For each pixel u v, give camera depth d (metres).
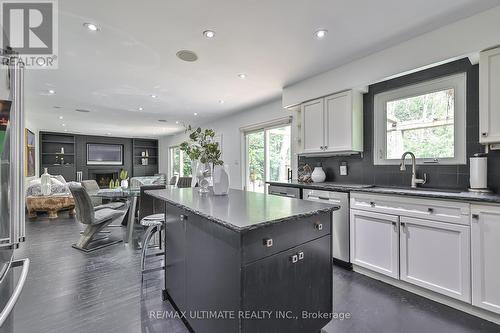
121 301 2.04
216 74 3.17
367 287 2.26
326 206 1.59
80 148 8.93
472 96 2.27
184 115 5.66
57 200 5.30
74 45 2.39
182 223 1.78
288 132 4.41
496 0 1.80
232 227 1.12
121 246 3.50
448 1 1.81
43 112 5.20
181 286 1.80
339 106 3.04
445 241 1.93
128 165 9.96
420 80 2.61
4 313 0.87
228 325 1.25
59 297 2.10
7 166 1.13
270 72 3.14
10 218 1.14
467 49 2.01
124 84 3.49
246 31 2.19
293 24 2.09
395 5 1.85
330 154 3.41
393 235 2.24
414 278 2.10
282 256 1.34
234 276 1.21
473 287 1.79
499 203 1.67
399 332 1.66
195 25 2.09
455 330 1.67
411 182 2.65
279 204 1.67
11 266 1.20
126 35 2.23
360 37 2.32
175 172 9.03
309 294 1.49
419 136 2.67
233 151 5.66
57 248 3.39
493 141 1.90
